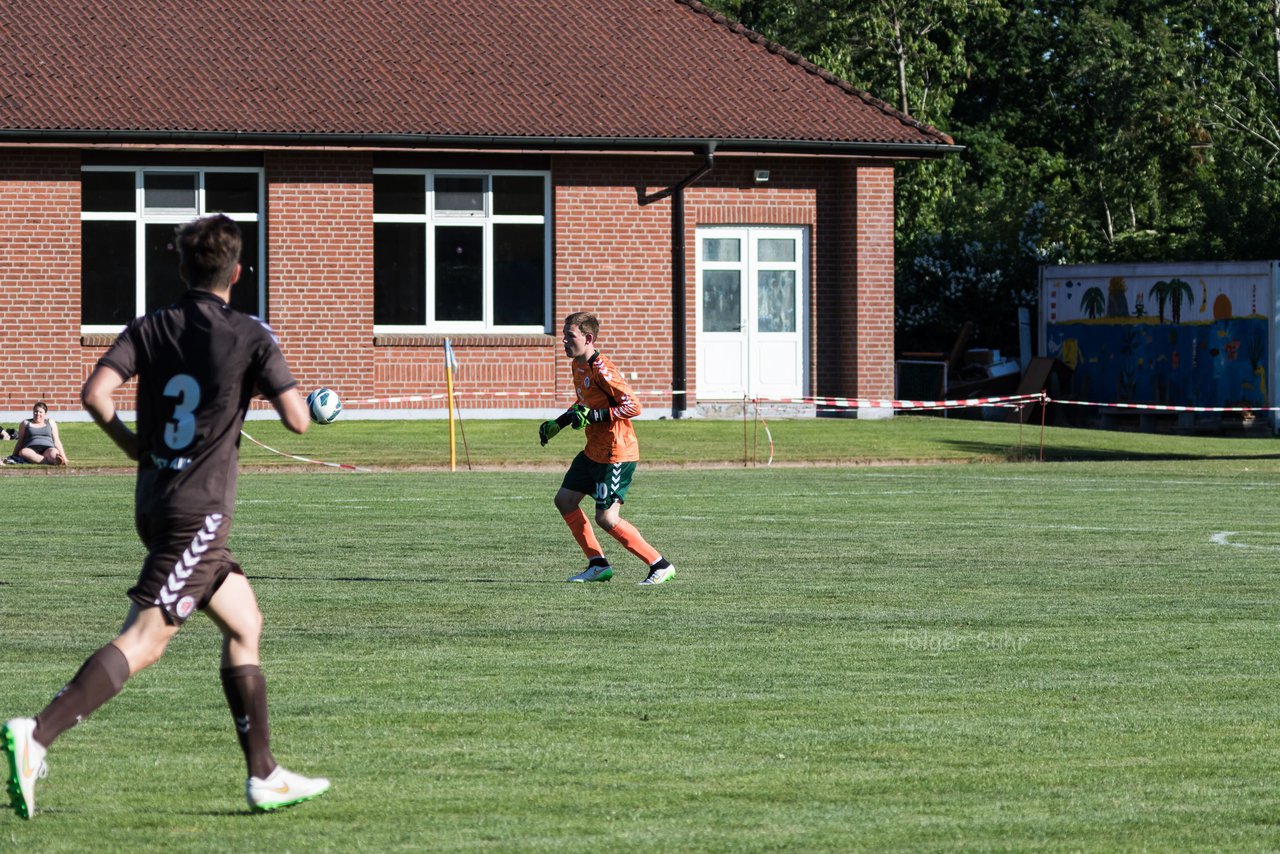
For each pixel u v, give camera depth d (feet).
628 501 147.84
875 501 148.77
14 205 220.64
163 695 63.10
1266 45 371.56
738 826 45.42
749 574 101.04
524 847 43.19
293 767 51.98
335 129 223.51
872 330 247.29
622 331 241.96
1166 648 75.25
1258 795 49.26
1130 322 284.61
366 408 232.73
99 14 238.68
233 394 45.19
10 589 91.91
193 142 220.02
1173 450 215.92
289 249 229.25
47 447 177.17
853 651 74.18
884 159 246.47
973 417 287.48
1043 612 86.12
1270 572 102.68
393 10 251.60
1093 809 47.52
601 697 63.46
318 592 92.22
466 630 79.71
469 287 239.30
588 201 240.12
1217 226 331.98
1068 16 462.60
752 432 220.64
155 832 44.47
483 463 183.93
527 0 260.42
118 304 228.22
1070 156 469.98
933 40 442.50
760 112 243.19
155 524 45.21
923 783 50.39
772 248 248.32
